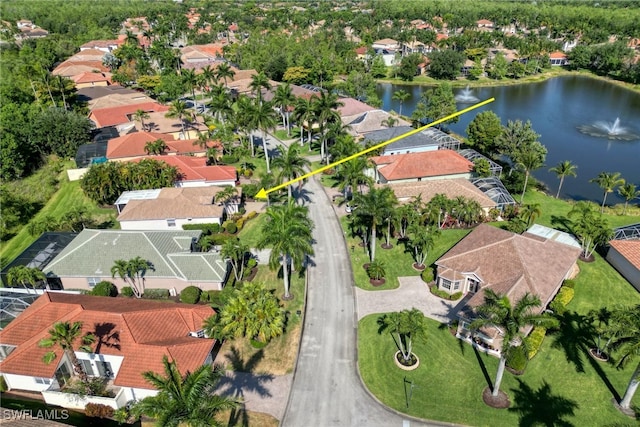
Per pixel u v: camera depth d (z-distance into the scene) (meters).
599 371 43.59
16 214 74.25
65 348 39.28
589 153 106.06
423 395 41.38
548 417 38.94
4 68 144.00
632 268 56.66
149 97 138.00
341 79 172.25
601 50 181.50
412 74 174.12
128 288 55.50
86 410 39.75
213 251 60.41
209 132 102.75
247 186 80.25
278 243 49.62
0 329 48.91
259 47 178.88
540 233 63.66
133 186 76.88
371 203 56.62
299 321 51.00
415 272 59.78
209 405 30.45
